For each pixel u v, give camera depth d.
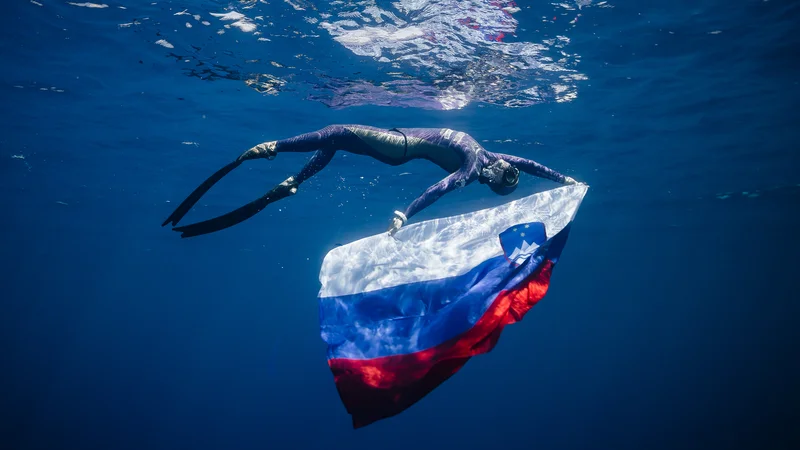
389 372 3.35
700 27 9.37
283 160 16.56
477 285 3.73
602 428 45.00
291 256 39.84
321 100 12.37
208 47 9.82
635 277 60.59
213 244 32.88
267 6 8.41
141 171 18.02
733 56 10.47
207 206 23.14
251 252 37.09
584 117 13.69
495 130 14.67
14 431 45.97
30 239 33.12
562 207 4.09
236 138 14.95
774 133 15.14
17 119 13.51
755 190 22.47
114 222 26.86
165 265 43.44
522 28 9.11
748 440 34.34
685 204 25.28
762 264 51.62
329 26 8.94
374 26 8.90
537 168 4.15
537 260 3.81
